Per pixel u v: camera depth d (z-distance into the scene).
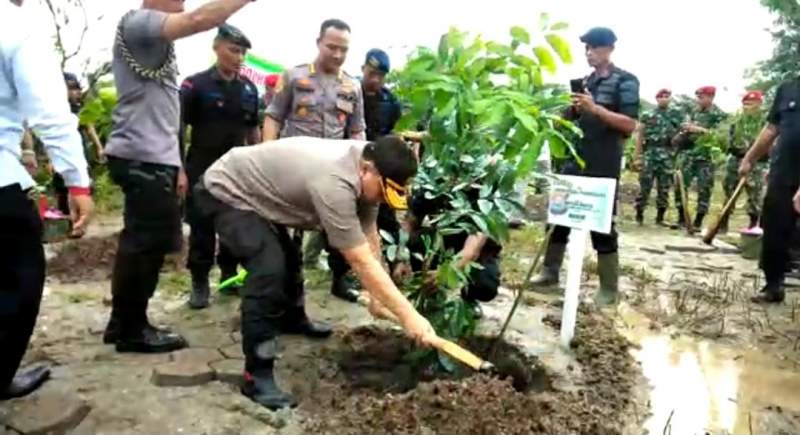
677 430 2.99
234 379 3.24
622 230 9.64
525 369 3.71
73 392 3.04
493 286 3.89
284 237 3.30
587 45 5.05
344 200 2.73
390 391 3.63
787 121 5.21
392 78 3.79
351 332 3.98
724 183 9.52
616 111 4.95
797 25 17.64
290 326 3.99
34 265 2.75
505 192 3.49
